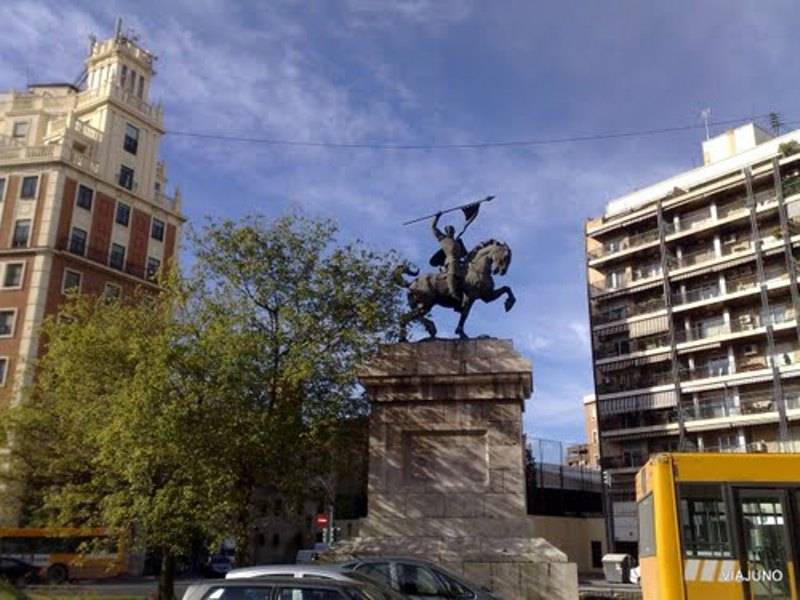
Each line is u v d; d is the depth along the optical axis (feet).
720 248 195.52
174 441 55.88
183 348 57.62
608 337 211.00
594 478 195.62
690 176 211.41
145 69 208.13
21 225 173.47
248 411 59.11
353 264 65.41
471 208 65.87
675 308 197.36
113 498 60.23
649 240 209.36
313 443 62.95
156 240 197.88
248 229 64.23
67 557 126.72
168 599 63.62
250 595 27.22
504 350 60.39
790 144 187.42
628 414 198.29
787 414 169.07
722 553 39.78
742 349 184.34
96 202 183.83
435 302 65.16
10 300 167.63
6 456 86.33
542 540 54.29
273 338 61.46
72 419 72.69
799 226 180.14
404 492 58.03
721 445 180.45
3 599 51.37
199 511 57.36
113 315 77.10
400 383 60.70
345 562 41.32
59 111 200.23
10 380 160.15
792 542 39.34
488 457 57.93
